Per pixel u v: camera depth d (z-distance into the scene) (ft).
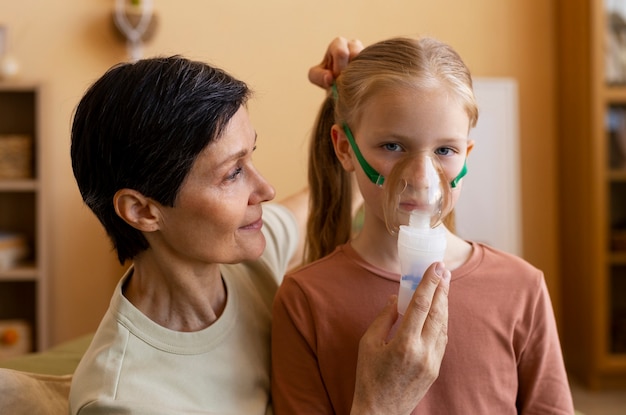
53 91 10.95
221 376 3.42
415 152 3.24
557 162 11.46
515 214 10.97
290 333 3.59
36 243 11.12
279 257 4.50
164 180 3.11
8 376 3.56
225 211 3.23
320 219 4.40
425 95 3.21
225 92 3.17
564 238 11.39
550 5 11.23
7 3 10.83
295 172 11.23
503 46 11.24
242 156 3.31
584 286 10.62
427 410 3.40
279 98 11.16
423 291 3.04
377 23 11.14
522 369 3.58
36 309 11.41
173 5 10.94
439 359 3.15
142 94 3.05
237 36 11.05
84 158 3.19
